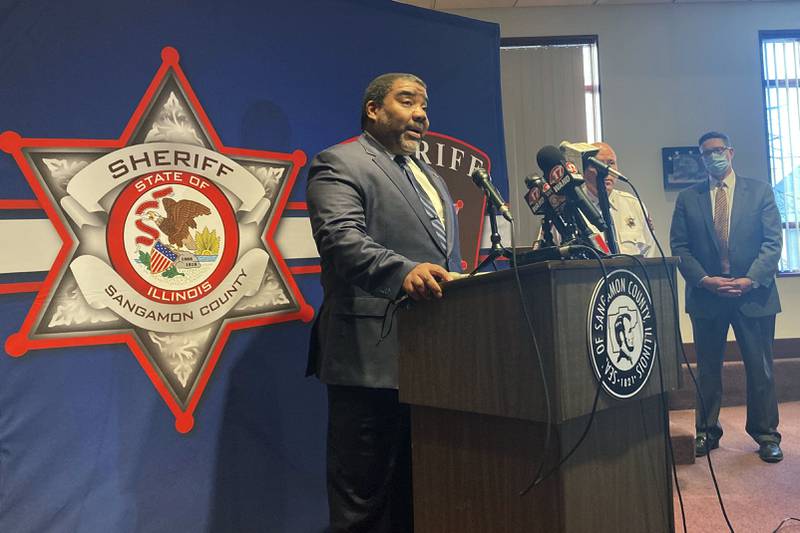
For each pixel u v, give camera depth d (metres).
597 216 1.49
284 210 2.21
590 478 1.14
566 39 5.09
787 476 2.87
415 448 1.37
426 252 1.75
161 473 1.91
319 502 2.21
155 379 1.91
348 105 2.39
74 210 1.81
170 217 1.97
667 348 1.33
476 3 4.98
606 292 1.16
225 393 2.04
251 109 2.15
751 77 5.15
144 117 1.94
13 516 1.69
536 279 1.09
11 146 1.74
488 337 1.18
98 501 1.80
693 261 3.38
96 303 1.83
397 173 1.79
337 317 1.72
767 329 3.28
